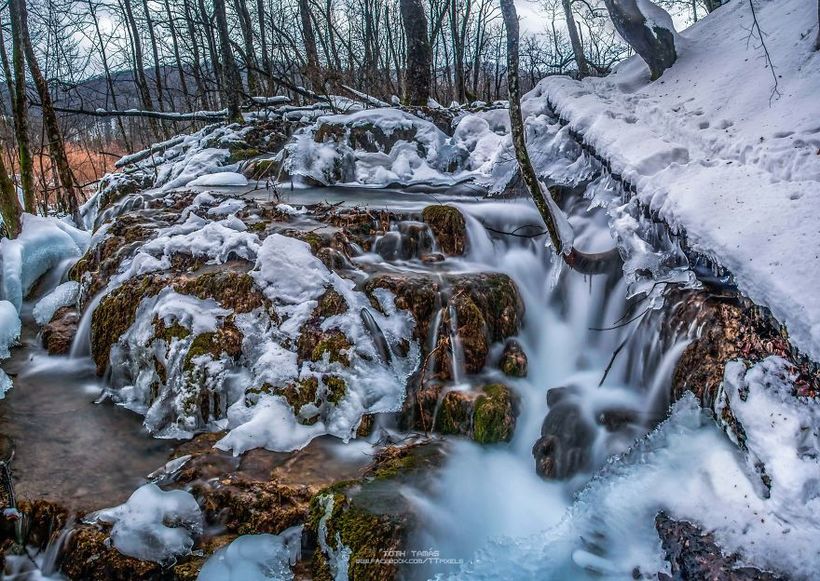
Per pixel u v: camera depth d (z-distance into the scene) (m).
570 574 3.27
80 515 3.52
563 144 7.22
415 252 6.02
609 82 8.58
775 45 6.31
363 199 7.58
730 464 3.30
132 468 3.98
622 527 3.36
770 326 3.56
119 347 4.98
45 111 10.31
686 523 3.15
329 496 3.43
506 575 3.28
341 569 3.14
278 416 4.20
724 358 3.74
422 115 10.45
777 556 2.79
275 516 3.45
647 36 7.66
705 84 6.62
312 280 4.89
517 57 4.52
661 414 4.20
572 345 5.42
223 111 12.46
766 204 3.94
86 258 6.29
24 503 3.59
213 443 4.12
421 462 3.87
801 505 2.90
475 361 4.80
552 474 4.05
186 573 3.17
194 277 5.06
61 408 4.72
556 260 5.87
